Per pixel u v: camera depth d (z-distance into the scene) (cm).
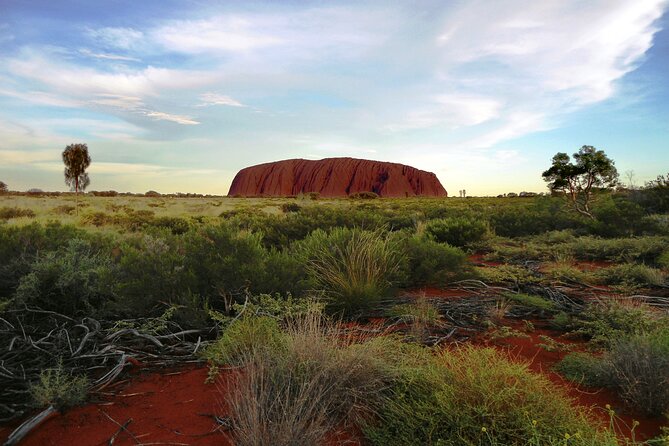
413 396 306
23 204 3253
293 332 388
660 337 400
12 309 502
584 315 563
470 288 761
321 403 296
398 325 534
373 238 758
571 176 1908
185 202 4869
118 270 578
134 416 312
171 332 489
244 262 586
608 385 371
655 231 1429
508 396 275
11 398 337
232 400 301
